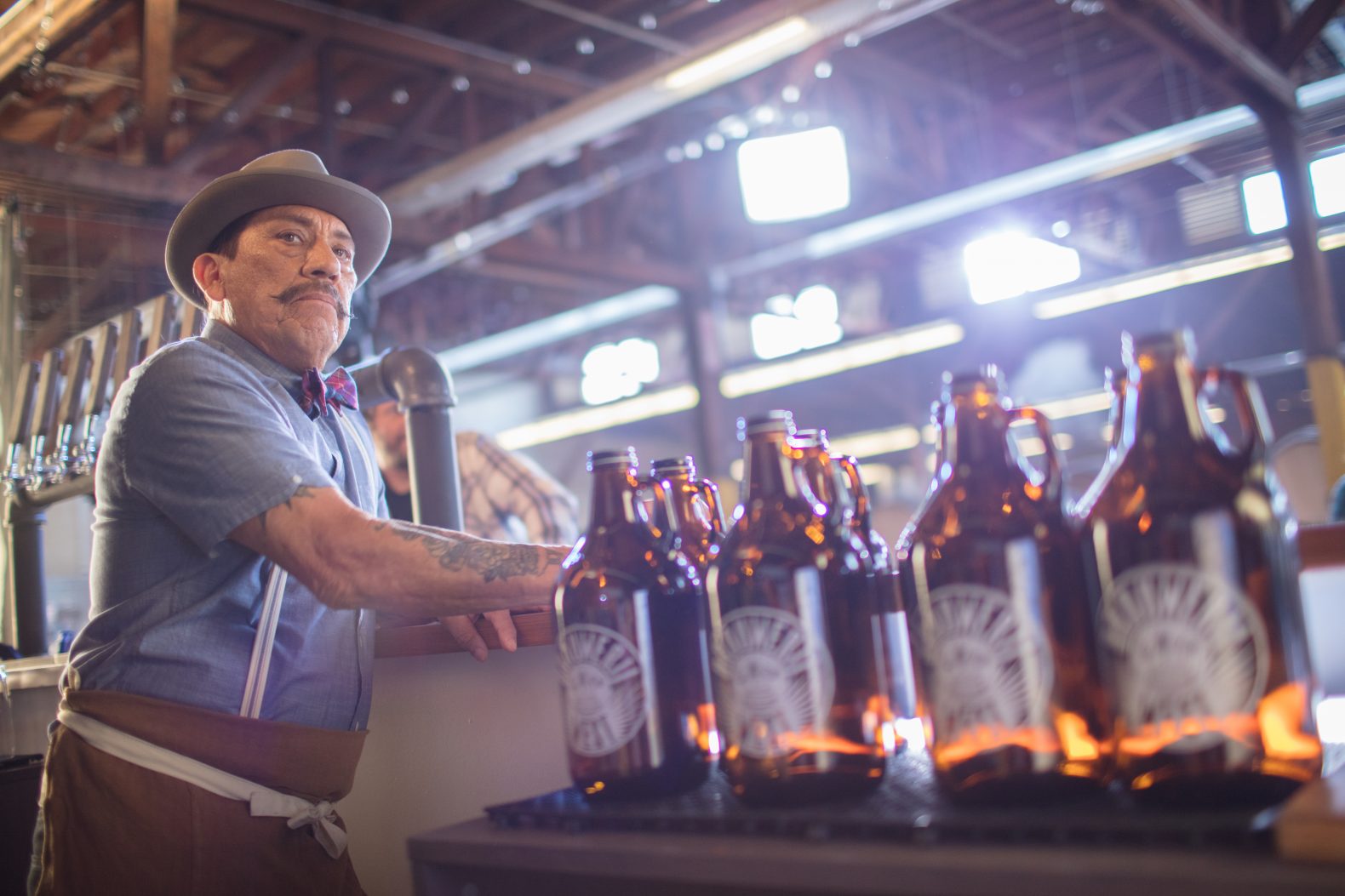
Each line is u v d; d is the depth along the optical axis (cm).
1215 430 67
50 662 209
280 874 124
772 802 72
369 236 160
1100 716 69
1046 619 67
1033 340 1295
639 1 732
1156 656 62
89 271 547
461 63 757
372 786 150
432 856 79
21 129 721
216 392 117
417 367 208
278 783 123
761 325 1519
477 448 324
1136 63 912
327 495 110
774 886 63
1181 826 56
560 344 1656
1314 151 823
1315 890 49
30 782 194
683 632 85
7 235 396
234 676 123
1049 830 59
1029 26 861
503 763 134
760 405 1509
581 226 1072
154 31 563
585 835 74
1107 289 1202
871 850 61
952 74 970
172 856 118
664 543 88
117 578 125
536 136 697
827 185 1100
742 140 986
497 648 130
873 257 1321
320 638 130
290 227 142
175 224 146
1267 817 55
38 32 479
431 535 106
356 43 709
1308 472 712
